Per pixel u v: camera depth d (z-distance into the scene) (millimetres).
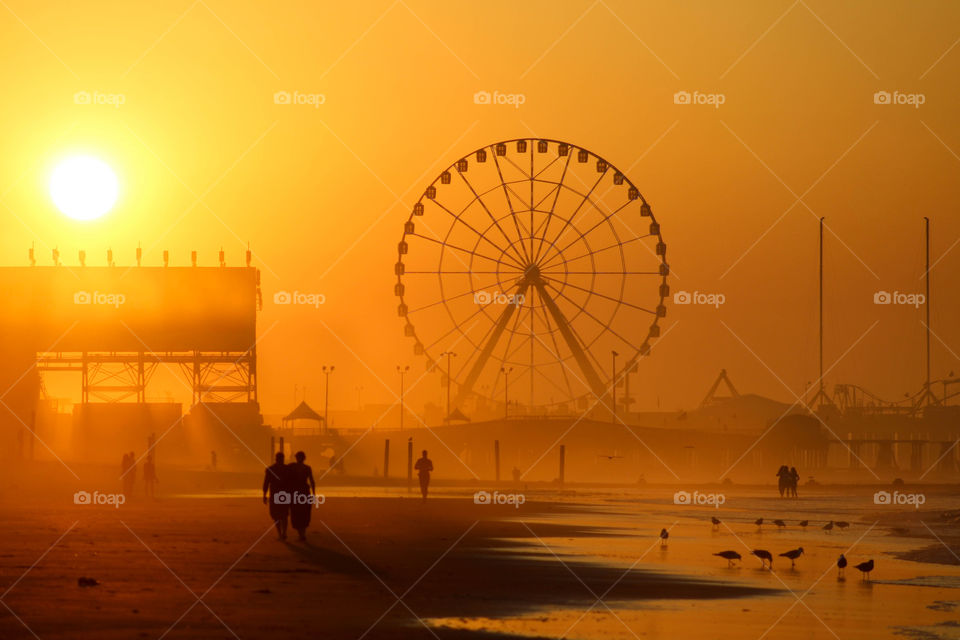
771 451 173625
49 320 150375
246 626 19203
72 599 21641
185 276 152375
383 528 42656
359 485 100250
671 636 20281
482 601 23422
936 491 110625
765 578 30578
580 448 161750
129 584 24047
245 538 36250
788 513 65812
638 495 88500
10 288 151250
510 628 20156
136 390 151875
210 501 63250
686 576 30047
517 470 110062
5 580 24234
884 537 47812
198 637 18031
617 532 45656
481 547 36250
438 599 23391
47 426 146125
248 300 151250
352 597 23141
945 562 37094
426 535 40156
